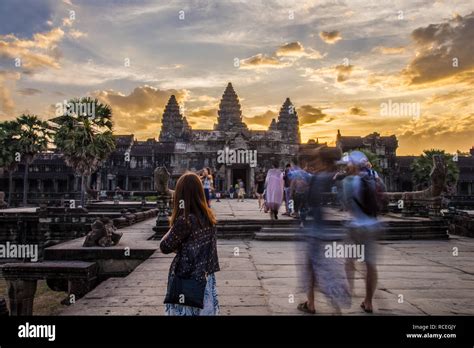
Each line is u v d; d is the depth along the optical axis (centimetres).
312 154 606
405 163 8625
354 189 629
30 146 4956
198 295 448
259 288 792
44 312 1452
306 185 625
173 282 458
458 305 683
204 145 8062
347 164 662
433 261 1084
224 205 3209
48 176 7481
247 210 2453
